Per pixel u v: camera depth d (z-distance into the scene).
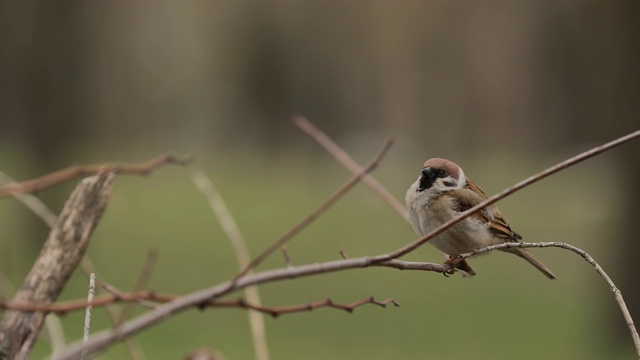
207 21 26.03
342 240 21.48
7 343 3.48
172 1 24.69
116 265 17.66
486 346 13.09
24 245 13.70
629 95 14.57
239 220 24.28
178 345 12.50
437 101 29.72
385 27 27.38
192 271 17.33
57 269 3.68
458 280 17.62
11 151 17.36
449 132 30.69
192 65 26.69
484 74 27.94
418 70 28.64
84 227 3.75
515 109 29.06
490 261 19.62
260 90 29.31
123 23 21.66
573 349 13.31
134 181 29.92
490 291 16.75
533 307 15.59
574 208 26.23
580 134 28.88
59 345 3.91
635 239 14.55
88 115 18.19
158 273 17.09
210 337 12.98
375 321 14.43
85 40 17.42
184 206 26.25
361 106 30.27
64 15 16.86
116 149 27.95
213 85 28.39
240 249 4.01
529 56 26.08
